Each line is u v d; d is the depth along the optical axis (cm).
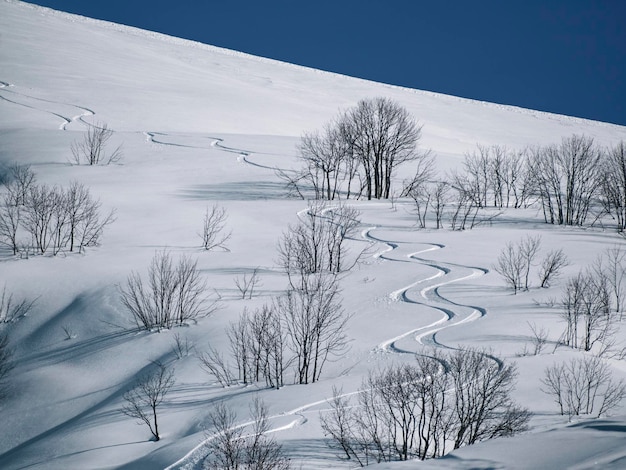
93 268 2070
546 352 1373
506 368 1266
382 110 3791
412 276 2008
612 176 3275
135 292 1869
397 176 3897
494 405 1050
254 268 2083
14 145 3853
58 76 6538
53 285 1983
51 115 5116
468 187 3722
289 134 5488
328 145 4006
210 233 2366
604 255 2189
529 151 5956
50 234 2370
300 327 1577
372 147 3616
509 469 613
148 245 2298
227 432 1009
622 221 2831
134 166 3556
